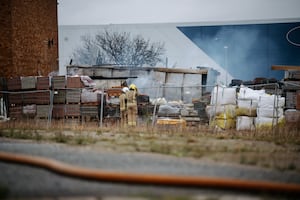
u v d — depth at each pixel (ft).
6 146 33.32
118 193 20.90
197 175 23.97
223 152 33.63
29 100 62.59
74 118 61.41
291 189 21.88
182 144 37.68
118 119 63.16
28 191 21.01
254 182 22.21
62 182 22.61
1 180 22.81
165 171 24.67
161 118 62.08
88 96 61.46
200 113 64.34
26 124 54.34
